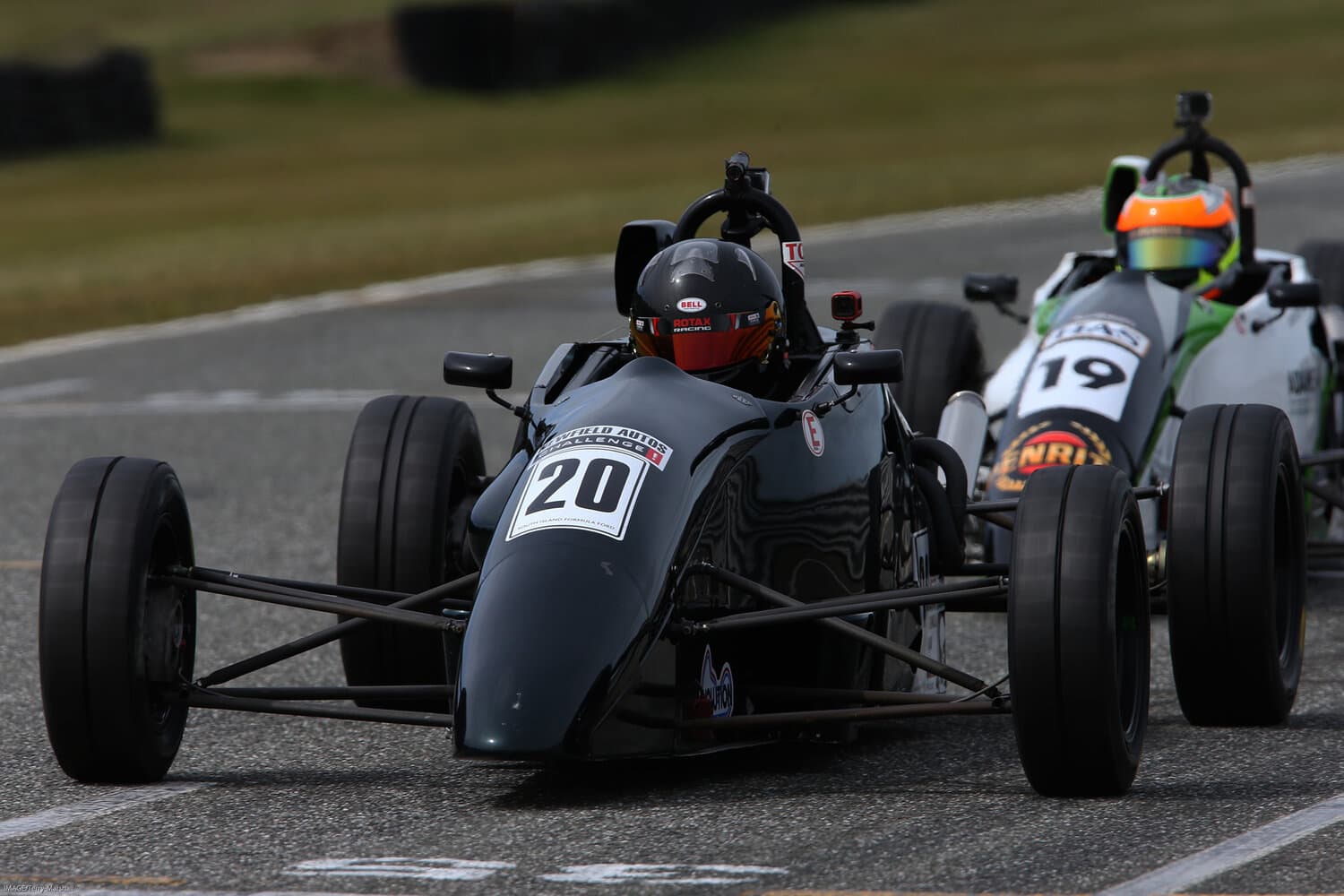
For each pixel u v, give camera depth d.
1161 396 30.52
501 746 18.38
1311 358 35.12
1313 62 195.50
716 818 19.28
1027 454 29.31
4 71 175.38
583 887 17.03
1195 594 22.38
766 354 23.27
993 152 134.50
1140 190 36.06
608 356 24.58
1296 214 89.38
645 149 158.50
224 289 80.19
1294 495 23.70
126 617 20.38
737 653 21.23
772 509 21.45
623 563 19.48
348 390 55.78
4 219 123.50
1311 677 26.20
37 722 24.67
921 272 77.44
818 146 149.62
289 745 23.27
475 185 130.75
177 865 18.12
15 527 39.31
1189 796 19.95
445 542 24.08
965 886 16.91
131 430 50.19
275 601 21.20
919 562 24.84
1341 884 16.83
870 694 20.84
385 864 17.94
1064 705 19.03
